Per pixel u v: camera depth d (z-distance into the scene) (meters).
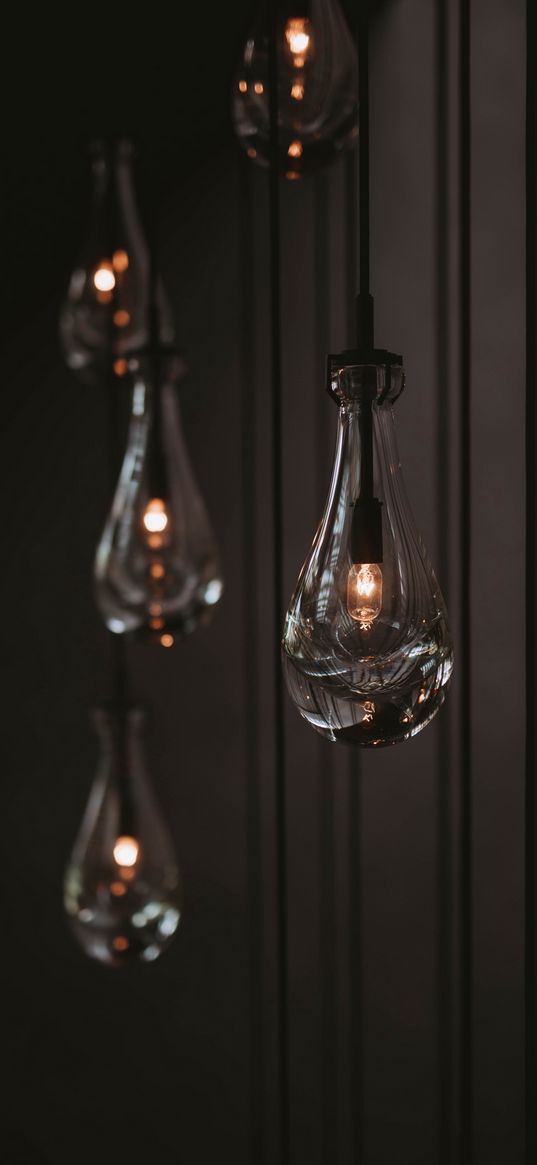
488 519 2.16
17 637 2.73
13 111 2.66
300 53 1.14
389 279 2.27
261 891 2.57
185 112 2.57
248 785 2.55
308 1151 2.51
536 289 0.88
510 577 2.14
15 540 2.73
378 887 2.40
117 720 1.68
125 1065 2.71
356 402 0.70
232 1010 2.62
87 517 2.69
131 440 1.42
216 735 2.60
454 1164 2.33
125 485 1.41
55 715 2.73
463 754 0.98
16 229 2.69
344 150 1.23
